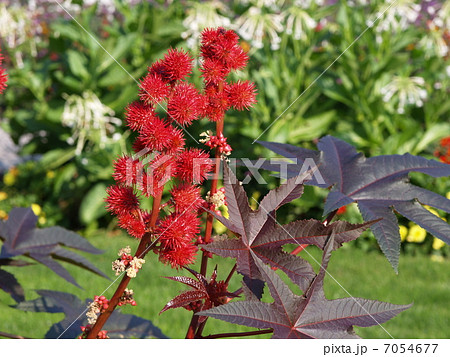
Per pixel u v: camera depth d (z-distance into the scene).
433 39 5.88
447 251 5.68
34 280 4.20
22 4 5.79
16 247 1.31
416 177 5.61
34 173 6.43
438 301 4.27
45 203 6.22
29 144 6.44
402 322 3.79
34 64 6.61
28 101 6.61
